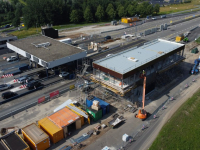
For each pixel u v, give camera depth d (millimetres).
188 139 31734
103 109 36531
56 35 87500
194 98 41375
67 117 33500
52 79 51125
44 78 51406
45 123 32344
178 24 111438
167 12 152875
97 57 64188
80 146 29812
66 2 141750
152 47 51406
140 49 50156
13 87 47438
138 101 41250
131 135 32219
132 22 121688
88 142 30844
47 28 83688
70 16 125938
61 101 41844
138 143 30578
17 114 37656
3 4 159750
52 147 30031
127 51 49031
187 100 41312
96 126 34125
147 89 43219
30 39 66500
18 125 34625
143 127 33281
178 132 32875
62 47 58281
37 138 29062
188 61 61188
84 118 35062
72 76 51500
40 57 50250
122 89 37344
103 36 90938
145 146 29984
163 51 47875
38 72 54031
